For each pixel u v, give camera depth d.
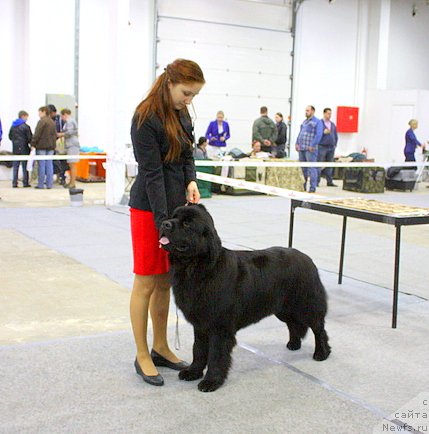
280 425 2.99
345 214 4.88
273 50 18.80
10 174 15.31
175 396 3.30
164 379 3.55
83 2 15.68
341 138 20.55
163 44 16.97
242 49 18.25
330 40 19.77
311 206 5.24
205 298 3.23
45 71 15.34
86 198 12.20
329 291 5.67
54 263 6.44
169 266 3.34
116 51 10.75
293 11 18.98
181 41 17.23
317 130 13.95
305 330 4.01
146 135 3.31
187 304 3.27
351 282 6.04
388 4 20.05
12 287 5.48
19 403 3.15
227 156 13.77
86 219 9.50
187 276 3.22
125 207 10.97
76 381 3.46
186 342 4.19
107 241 7.72
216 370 3.39
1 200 11.46
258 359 3.92
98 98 16.25
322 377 3.64
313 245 7.96
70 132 13.53
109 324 4.53
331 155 15.68
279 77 19.05
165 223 3.05
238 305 3.36
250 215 10.61
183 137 3.45
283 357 3.97
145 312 3.53
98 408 3.12
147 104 3.34
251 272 3.47
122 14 10.65
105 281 5.76
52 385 3.39
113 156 10.97
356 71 20.42
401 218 4.44
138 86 16.73
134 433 2.85
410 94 19.52
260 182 13.91
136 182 3.45
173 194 3.48
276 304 3.68
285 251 3.81
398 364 3.89
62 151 13.73
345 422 3.04
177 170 3.51
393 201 13.25
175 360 3.74
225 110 18.30
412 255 7.46
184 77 3.27
